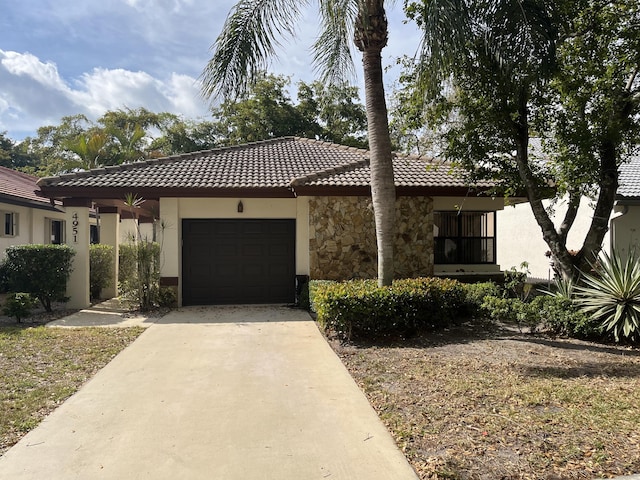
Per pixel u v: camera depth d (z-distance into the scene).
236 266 12.80
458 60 7.80
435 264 13.53
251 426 4.51
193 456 3.91
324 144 17.55
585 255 9.56
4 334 8.70
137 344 7.99
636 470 3.58
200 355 7.23
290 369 6.45
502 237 22.77
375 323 8.12
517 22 7.36
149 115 33.91
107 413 4.84
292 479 3.55
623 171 17.33
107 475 3.61
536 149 12.53
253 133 29.61
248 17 8.45
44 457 3.89
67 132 38.91
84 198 12.09
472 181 10.65
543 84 8.37
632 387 5.52
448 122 9.71
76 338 8.41
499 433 4.25
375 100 8.56
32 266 11.04
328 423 4.58
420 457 3.86
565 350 7.41
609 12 8.54
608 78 8.60
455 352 7.30
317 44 9.70
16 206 16.86
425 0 8.09
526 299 9.54
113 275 14.38
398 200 12.82
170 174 12.54
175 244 12.34
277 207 12.88
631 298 7.72
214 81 8.44
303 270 12.73
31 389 5.59
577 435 4.19
